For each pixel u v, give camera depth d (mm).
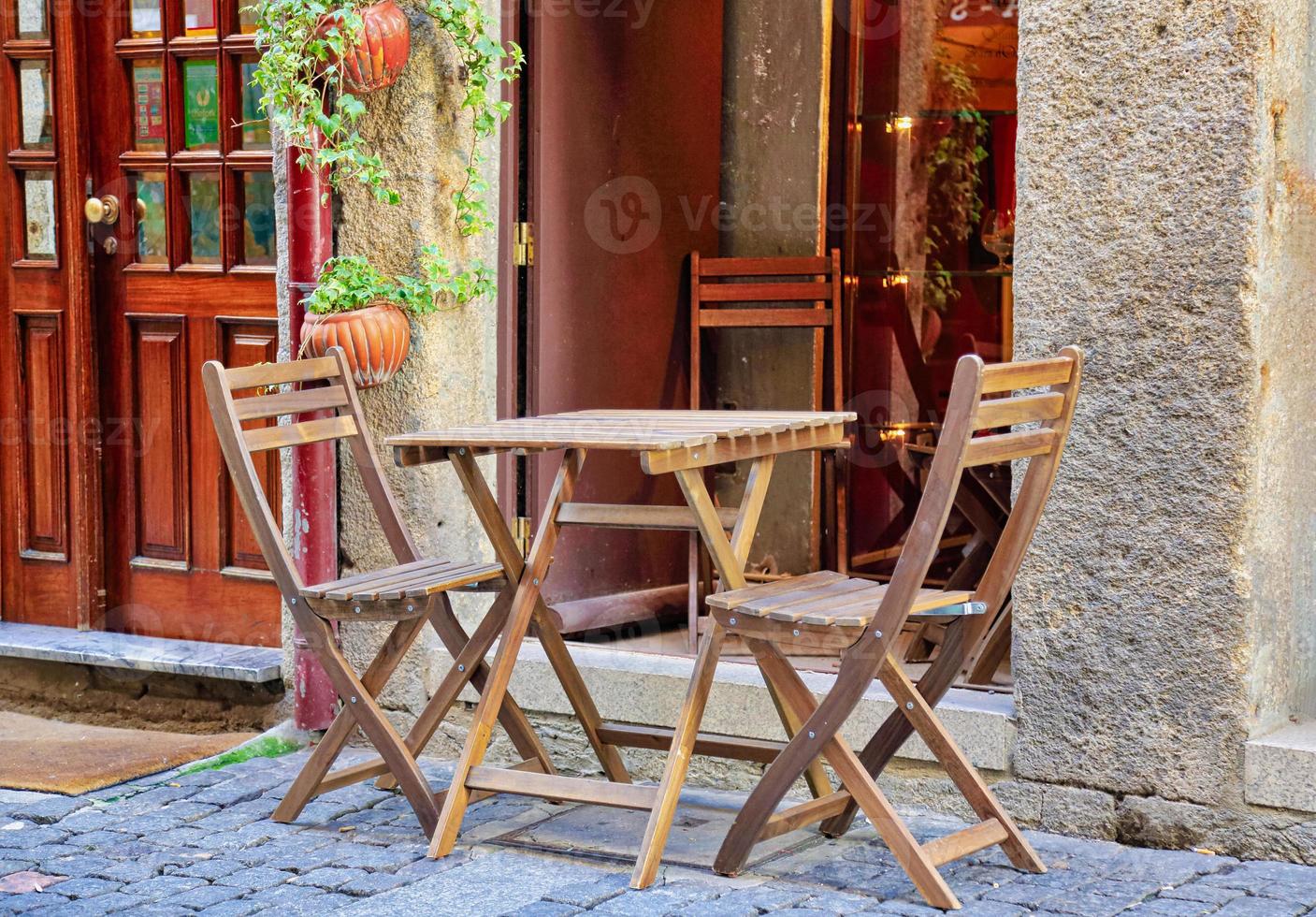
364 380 4867
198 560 5582
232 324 5473
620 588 5859
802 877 3791
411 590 3963
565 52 5516
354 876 3828
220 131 5441
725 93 6301
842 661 3631
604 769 4488
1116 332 3986
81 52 5609
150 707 5469
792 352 6203
